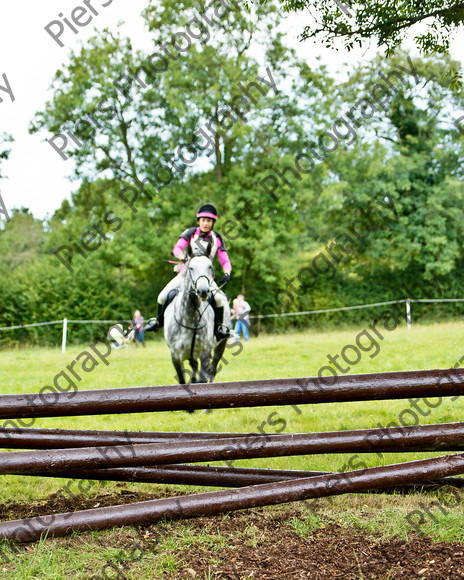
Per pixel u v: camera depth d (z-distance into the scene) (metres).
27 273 23.52
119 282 24.98
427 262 25.80
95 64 23.42
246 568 2.78
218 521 3.36
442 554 2.81
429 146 25.89
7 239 26.34
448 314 25.66
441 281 26.52
